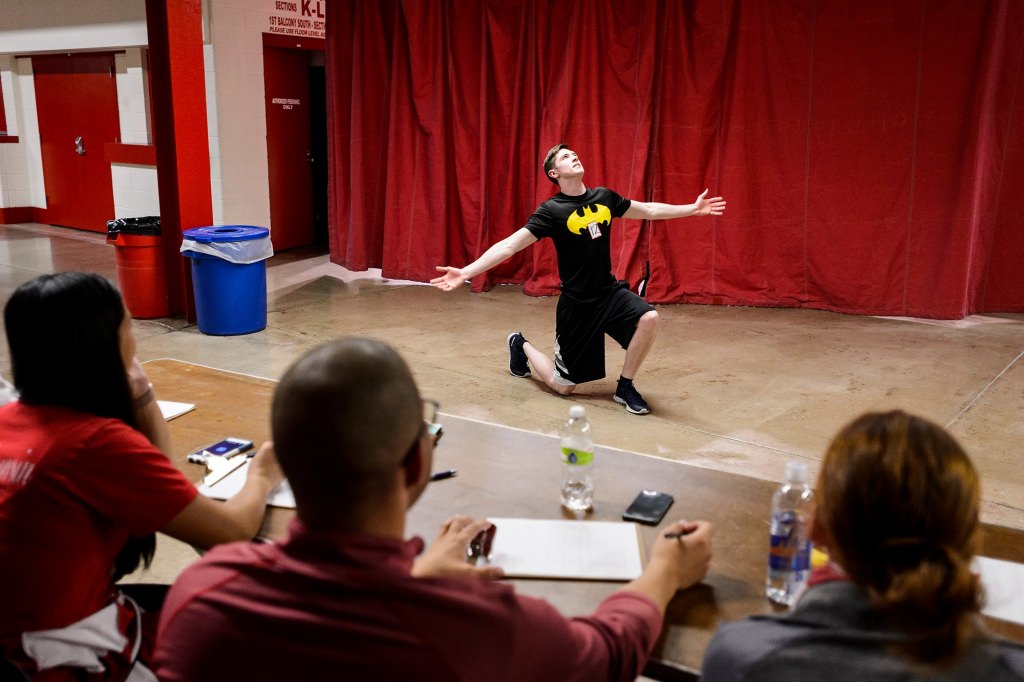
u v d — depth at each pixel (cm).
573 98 677
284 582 101
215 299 577
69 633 148
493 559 162
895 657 92
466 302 691
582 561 162
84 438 146
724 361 532
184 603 105
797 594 151
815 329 608
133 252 620
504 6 687
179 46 581
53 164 1066
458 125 720
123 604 160
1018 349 559
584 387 484
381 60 742
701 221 673
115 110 974
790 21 624
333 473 100
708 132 658
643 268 689
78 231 1053
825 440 408
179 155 593
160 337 582
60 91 1024
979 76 583
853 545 95
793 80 632
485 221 729
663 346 566
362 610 98
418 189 741
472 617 101
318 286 746
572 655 112
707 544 155
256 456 188
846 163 631
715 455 389
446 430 229
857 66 613
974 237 620
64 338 148
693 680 130
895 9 596
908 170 616
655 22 645
